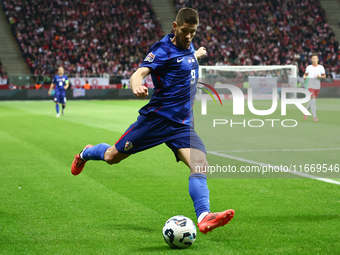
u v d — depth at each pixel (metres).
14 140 18.03
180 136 6.81
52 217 7.61
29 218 7.55
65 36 61.09
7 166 12.49
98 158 7.81
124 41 62.88
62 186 10.03
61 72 29.38
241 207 8.18
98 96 52.41
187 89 6.79
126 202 8.62
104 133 20.45
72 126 23.53
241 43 65.44
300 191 9.39
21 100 50.50
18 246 6.20
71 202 8.62
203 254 5.85
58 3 63.47
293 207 8.14
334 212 7.79
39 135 19.72
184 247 6.05
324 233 6.66
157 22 67.00
